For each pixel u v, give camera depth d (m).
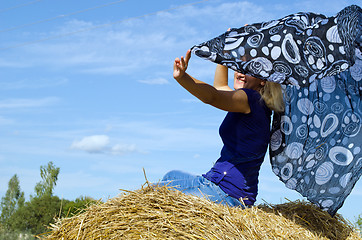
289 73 2.80
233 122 2.95
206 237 2.24
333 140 3.19
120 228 2.35
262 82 3.10
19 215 17.12
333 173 3.14
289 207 3.01
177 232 2.29
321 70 2.84
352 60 2.81
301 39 2.82
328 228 2.90
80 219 2.52
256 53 2.77
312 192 3.12
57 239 2.51
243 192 2.84
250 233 2.27
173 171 3.12
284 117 3.14
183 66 2.55
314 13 2.94
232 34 2.80
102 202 2.63
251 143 2.90
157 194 2.52
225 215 2.39
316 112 3.21
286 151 3.16
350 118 3.17
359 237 2.96
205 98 2.68
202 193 2.80
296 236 2.44
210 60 2.72
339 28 2.81
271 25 2.83
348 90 3.19
